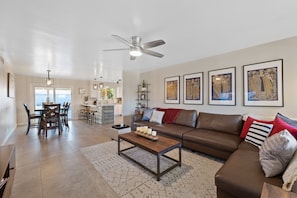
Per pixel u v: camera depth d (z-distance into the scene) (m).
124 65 4.53
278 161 1.31
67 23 1.99
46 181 1.97
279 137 1.34
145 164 2.47
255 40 2.64
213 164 2.46
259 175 1.34
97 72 5.63
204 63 3.73
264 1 1.58
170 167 2.22
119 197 1.68
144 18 1.90
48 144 3.50
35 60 3.81
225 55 3.34
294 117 2.47
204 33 2.34
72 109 7.52
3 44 2.68
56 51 3.11
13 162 1.91
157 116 4.12
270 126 2.09
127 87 5.43
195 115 3.60
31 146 3.35
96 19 1.91
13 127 5.07
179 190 1.79
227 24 2.07
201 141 2.71
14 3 1.55
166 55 3.52
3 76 3.55
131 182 1.96
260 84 2.83
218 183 1.40
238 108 3.14
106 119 6.35
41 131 4.82
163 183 1.93
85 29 2.16
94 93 8.12
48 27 2.10
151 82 5.25
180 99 4.31
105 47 2.88
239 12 1.78
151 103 5.26
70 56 3.48
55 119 4.44
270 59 2.71
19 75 6.10
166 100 4.71
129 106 5.48
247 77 3.00
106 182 1.96
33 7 1.63
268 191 0.87
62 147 3.29
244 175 1.35
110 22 1.98
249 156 1.75
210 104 3.61
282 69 2.58
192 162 2.53
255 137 2.21
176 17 1.88
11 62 4.00
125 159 2.66
